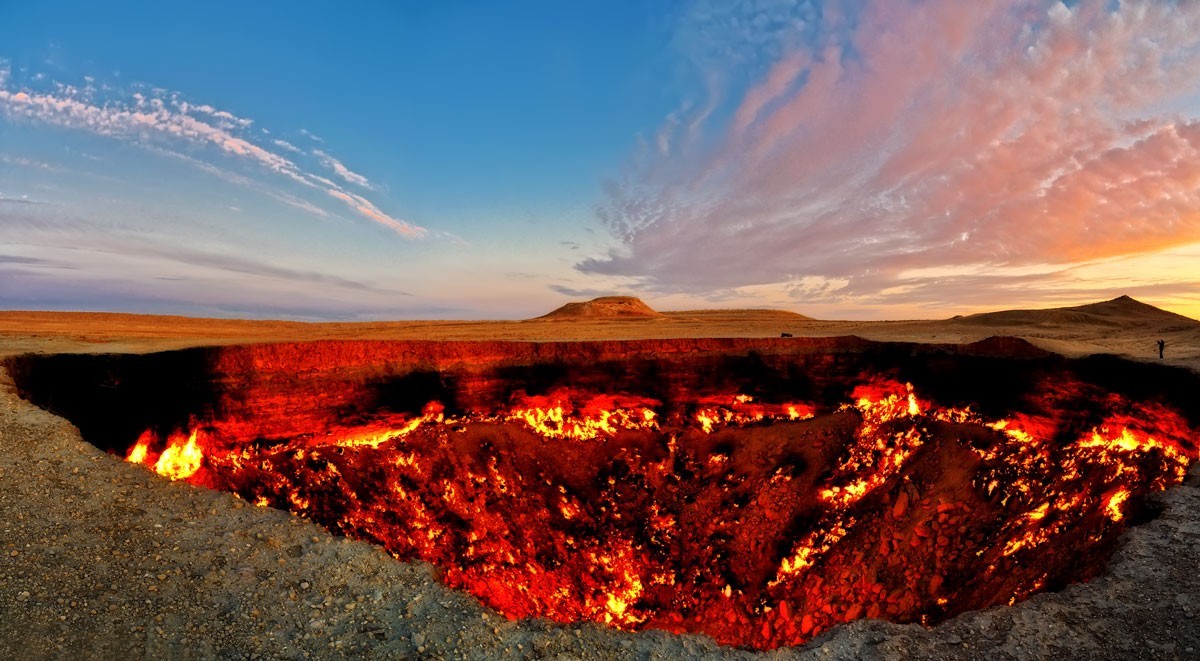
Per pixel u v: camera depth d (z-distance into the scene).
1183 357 19.19
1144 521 10.26
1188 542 8.76
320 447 20.39
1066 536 14.12
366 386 21.02
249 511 8.98
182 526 8.39
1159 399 17.23
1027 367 20.89
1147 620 7.22
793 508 21.47
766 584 19.42
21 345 16.94
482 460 22.42
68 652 6.05
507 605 18.58
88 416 15.63
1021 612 7.59
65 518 8.13
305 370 19.91
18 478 8.77
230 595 7.23
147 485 9.26
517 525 21.25
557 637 7.12
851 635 7.49
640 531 21.95
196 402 18.23
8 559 7.18
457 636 6.97
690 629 18.94
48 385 14.72
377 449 21.20
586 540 21.50
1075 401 19.55
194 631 6.61
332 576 7.81
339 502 19.52
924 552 17.58
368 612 7.27
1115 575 8.20
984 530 17.42
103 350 16.80
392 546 19.09
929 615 15.50
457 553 19.70
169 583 7.26
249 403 18.98
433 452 21.89
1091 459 17.47
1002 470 19.06
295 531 8.62
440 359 22.50
